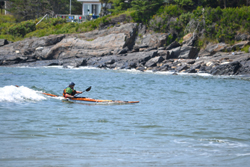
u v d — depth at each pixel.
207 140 29.14
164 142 28.31
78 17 190.75
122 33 142.25
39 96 52.69
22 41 153.38
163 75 99.31
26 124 33.66
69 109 43.69
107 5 194.75
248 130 32.97
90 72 106.25
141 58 124.44
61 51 145.25
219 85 75.69
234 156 24.72
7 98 48.66
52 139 28.36
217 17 133.00
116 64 124.50
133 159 23.77
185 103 50.34
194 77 93.94
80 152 25.05
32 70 110.06
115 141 28.33
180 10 144.25
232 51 123.94
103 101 50.25
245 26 125.81
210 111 43.66
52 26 179.12
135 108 45.41
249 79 89.75
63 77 88.62
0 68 117.00
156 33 142.75
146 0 147.50
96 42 141.75
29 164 22.06
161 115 40.50
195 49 130.12
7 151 24.59
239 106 47.88
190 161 23.50
